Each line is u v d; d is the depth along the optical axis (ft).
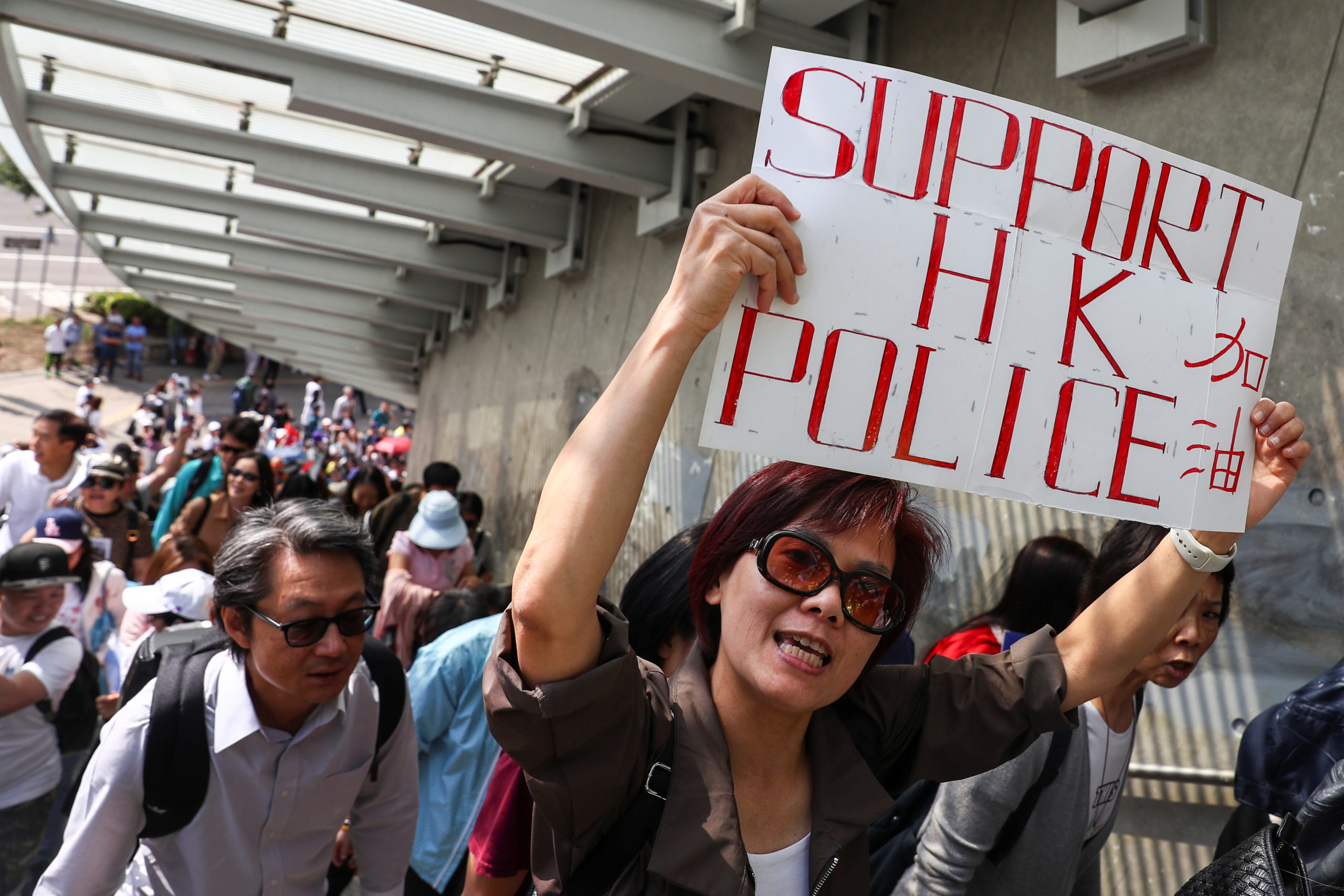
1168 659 6.48
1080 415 4.19
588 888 3.86
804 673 3.83
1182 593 4.63
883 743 4.59
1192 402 4.45
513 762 6.27
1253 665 9.68
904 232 3.92
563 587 3.41
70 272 152.56
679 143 19.16
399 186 23.99
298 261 35.29
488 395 33.83
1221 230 4.53
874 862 7.10
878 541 4.01
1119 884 10.76
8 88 19.95
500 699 3.58
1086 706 6.58
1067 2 11.36
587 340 24.70
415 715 8.52
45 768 9.57
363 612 6.10
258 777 6.06
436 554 15.42
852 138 3.91
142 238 34.19
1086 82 11.40
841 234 3.85
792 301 3.74
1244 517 4.61
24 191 130.11
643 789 3.95
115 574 11.37
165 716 5.87
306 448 93.66
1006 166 4.09
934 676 4.88
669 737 4.03
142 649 6.85
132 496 16.02
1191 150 10.38
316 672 5.98
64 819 9.66
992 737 4.74
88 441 19.24
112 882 5.91
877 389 3.87
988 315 4.03
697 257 3.64
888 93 3.94
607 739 3.69
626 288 22.53
